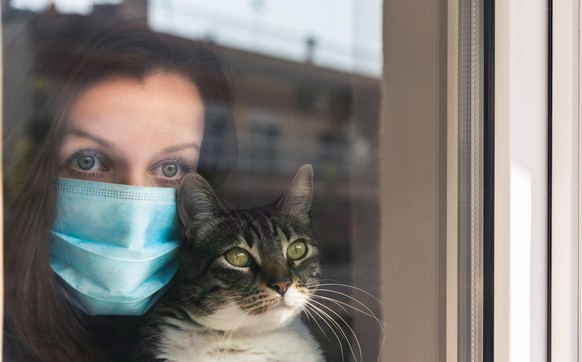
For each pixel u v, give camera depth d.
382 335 0.93
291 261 0.88
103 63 0.75
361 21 0.91
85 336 0.76
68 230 0.74
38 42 0.72
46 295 0.74
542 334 0.86
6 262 0.72
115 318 0.77
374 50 0.92
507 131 0.83
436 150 0.90
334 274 0.92
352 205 0.92
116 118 0.76
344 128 0.91
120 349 0.78
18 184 0.72
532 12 0.83
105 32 0.75
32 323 0.73
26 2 0.71
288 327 0.88
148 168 0.78
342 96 0.91
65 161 0.74
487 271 0.86
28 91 0.72
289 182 0.88
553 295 0.85
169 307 0.80
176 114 0.80
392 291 0.93
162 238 0.79
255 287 0.85
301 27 0.88
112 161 0.76
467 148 0.88
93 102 0.75
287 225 0.88
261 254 0.86
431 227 0.91
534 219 0.85
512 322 0.84
